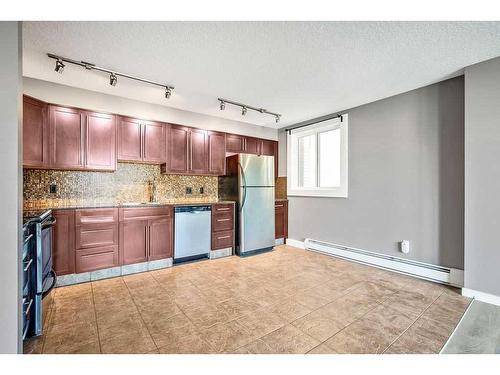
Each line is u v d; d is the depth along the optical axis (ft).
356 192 11.32
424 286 8.34
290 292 7.84
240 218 12.41
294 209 14.61
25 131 7.75
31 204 8.86
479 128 7.23
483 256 7.16
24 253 4.84
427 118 9.02
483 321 6.06
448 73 8.00
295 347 5.05
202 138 12.42
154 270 10.04
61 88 9.05
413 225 9.36
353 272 9.79
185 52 6.82
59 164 8.64
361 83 8.82
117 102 10.27
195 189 13.26
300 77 8.39
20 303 4.20
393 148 10.00
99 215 8.90
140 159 10.46
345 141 11.73
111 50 6.73
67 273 8.29
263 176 13.33
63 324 5.89
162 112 11.44
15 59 4.01
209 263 11.09
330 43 6.31
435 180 8.80
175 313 6.47
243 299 7.32
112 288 8.13
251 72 8.04
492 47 6.41
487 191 7.09
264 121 14.23
